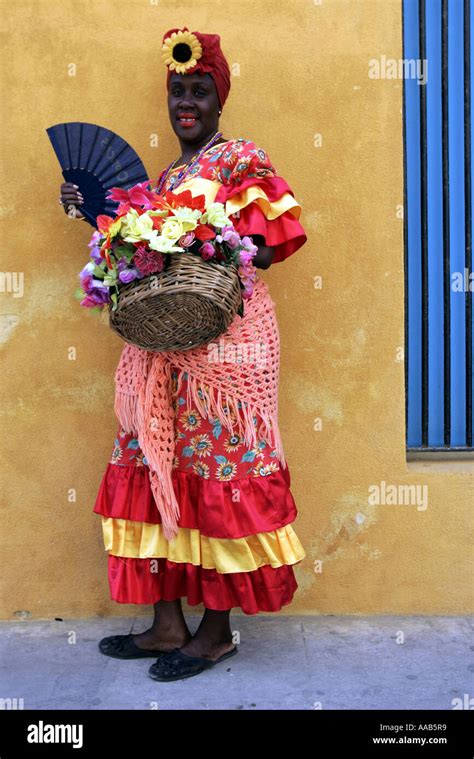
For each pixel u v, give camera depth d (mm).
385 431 3303
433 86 3338
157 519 2873
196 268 2418
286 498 2883
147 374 2781
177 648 2961
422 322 3424
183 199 2471
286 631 3225
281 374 3289
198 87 2824
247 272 2561
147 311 2424
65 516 3359
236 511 2770
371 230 3240
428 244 3406
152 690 2787
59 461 3344
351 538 3336
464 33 3311
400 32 3168
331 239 3246
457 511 3314
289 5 3174
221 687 2799
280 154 3221
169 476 2787
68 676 2895
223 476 2768
